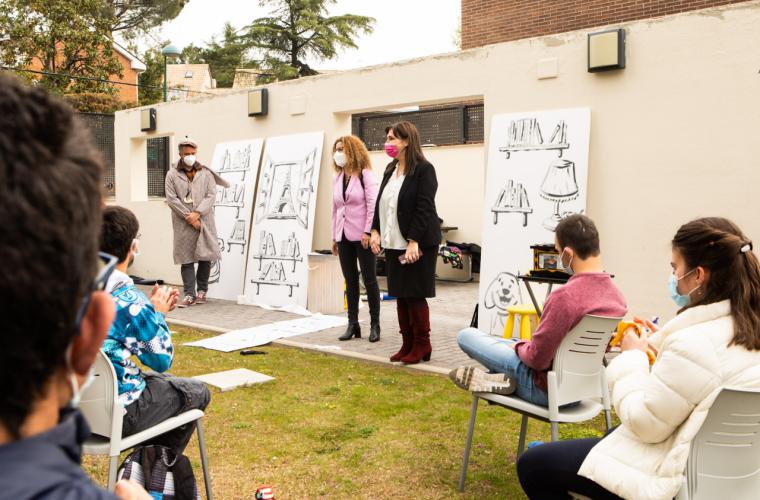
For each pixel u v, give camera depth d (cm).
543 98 660
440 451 385
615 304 301
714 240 208
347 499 328
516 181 668
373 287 664
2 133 58
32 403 61
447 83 733
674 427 203
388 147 557
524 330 620
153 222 1105
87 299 65
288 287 871
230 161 972
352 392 500
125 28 3416
